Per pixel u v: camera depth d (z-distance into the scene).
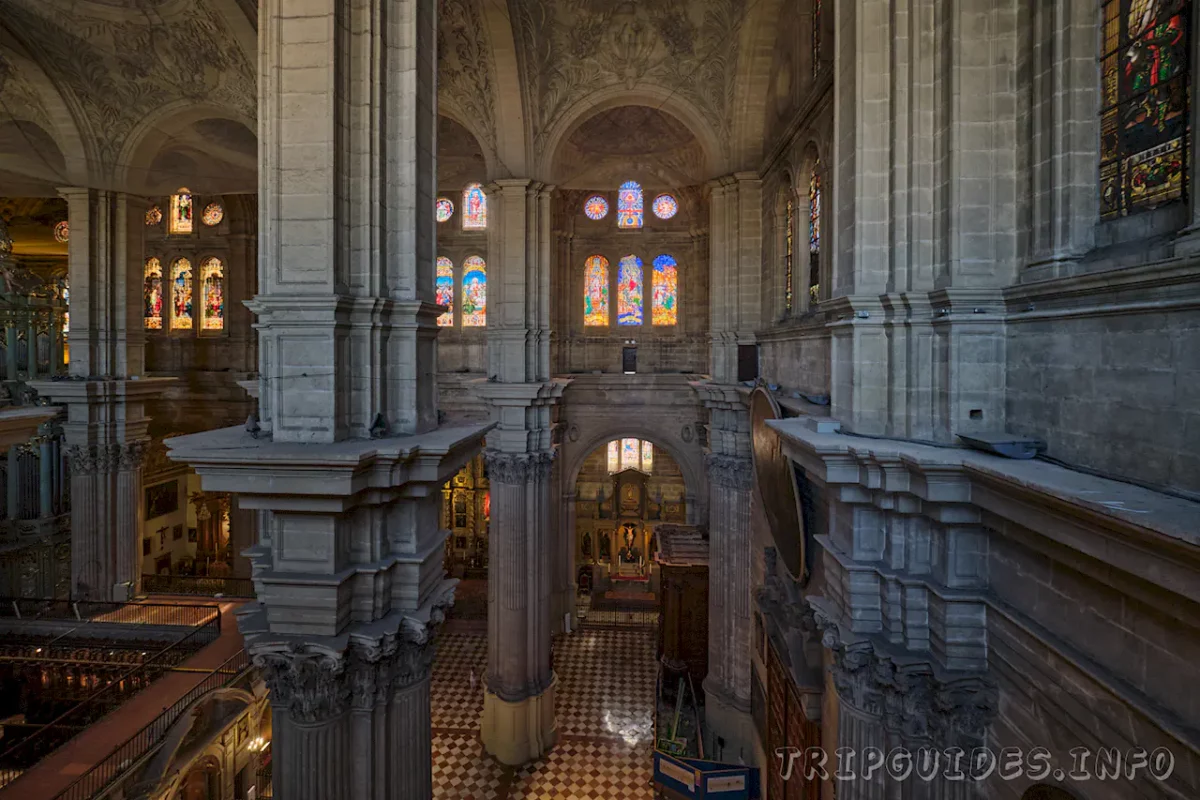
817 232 10.98
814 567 9.82
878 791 6.41
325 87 5.98
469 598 25.88
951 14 6.21
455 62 14.72
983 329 6.17
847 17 7.23
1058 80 5.59
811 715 9.43
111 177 17.14
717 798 12.17
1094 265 5.21
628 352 24.30
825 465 6.65
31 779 11.32
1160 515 3.56
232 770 14.45
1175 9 4.64
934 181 6.50
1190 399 4.07
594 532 27.98
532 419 15.75
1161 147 4.79
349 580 6.03
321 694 5.87
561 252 24.53
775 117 13.91
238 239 25.36
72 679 16.25
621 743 16.42
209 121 17.42
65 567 22.00
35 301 20.16
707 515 24.09
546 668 16.20
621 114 17.80
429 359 7.14
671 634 18.22
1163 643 4.00
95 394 17.33
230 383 25.11
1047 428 5.54
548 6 14.49
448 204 25.17
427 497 6.75
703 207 24.17
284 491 5.57
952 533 6.03
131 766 11.73
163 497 26.92
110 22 14.52
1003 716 5.69
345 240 6.19
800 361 11.38
